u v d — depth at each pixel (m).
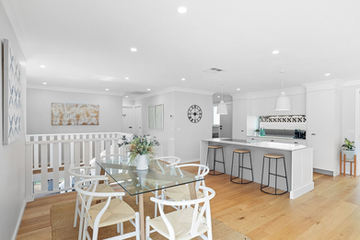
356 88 4.86
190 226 1.75
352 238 2.32
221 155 5.06
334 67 3.77
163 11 1.90
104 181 3.08
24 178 3.10
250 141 4.59
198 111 6.63
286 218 2.77
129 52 3.01
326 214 2.89
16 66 2.24
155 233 2.40
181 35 2.44
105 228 2.51
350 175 4.93
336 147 4.91
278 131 6.75
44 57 3.23
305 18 2.01
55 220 2.67
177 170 2.61
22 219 2.71
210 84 5.52
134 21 2.10
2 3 1.73
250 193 3.68
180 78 4.77
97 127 7.00
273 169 3.99
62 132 6.39
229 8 1.84
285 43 2.65
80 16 2.00
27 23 2.12
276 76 4.53
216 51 2.96
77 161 3.85
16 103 2.21
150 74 4.40
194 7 1.83
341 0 1.70
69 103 6.50
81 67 3.85
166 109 6.44
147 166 2.65
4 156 1.85
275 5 1.79
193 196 2.31
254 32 2.34
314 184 4.24
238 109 7.25
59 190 3.64
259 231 2.45
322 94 5.04
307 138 5.33
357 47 2.78
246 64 3.59
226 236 2.34
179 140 6.19
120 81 5.18
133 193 1.85
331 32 2.32
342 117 5.09
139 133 8.48
